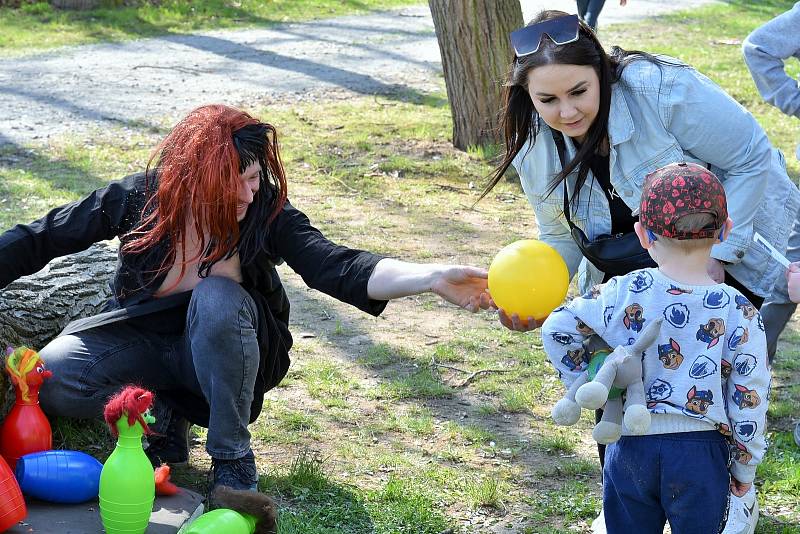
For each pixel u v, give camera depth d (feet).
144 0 59.31
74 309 13.56
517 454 14.03
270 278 11.71
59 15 55.31
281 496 12.34
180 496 11.00
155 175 11.18
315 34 55.01
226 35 53.36
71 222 11.26
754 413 9.25
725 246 11.04
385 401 15.64
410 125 34.30
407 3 68.59
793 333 19.40
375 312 11.37
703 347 9.23
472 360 17.37
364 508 12.11
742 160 11.02
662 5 70.54
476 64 30.78
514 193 28.32
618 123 10.78
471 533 11.82
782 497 12.98
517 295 10.55
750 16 66.80
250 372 11.02
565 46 10.39
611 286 9.61
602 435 9.36
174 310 11.60
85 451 13.00
